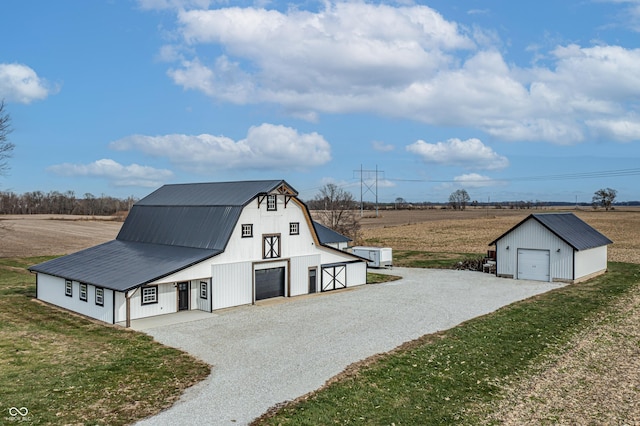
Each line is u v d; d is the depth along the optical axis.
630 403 15.68
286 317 27.16
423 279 40.81
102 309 26.69
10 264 50.06
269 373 18.03
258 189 32.38
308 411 14.65
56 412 14.40
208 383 17.00
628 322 25.47
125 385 16.72
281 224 33.16
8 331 23.97
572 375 18.03
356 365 18.78
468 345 21.44
